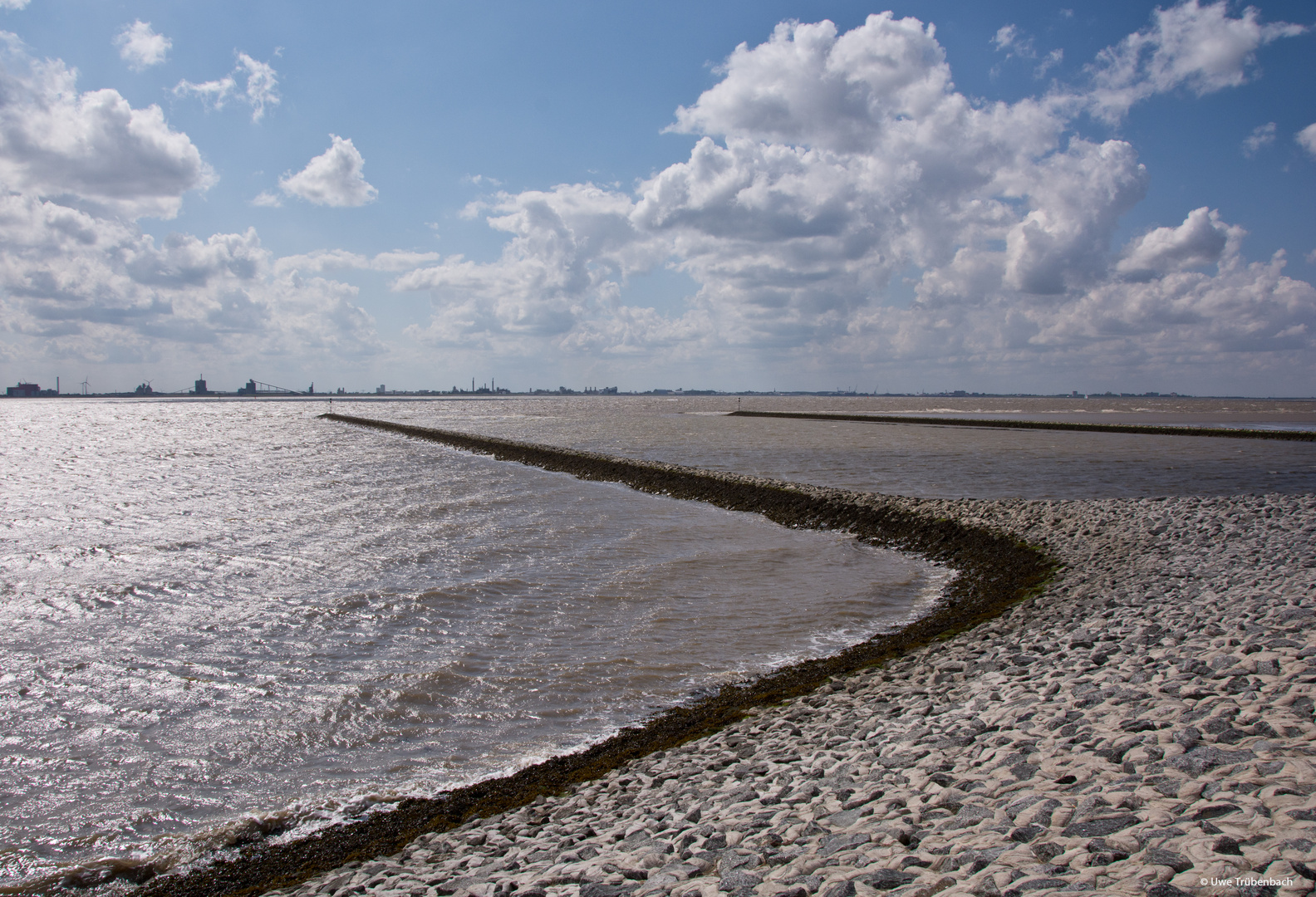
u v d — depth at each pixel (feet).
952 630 49.73
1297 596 39.34
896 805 23.25
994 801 22.18
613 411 565.94
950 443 217.77
